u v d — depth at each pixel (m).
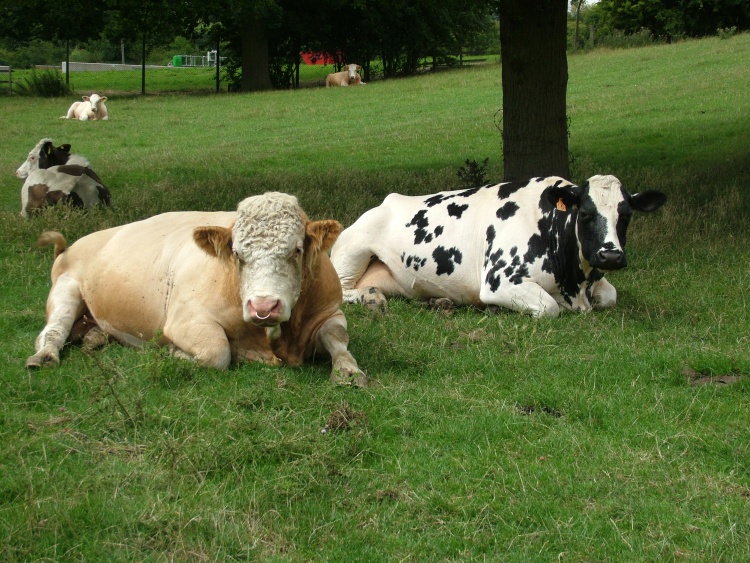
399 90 35.00
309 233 6.16
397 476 4.84
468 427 5.40
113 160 20.16
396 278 9.20
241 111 30.72
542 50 11.82
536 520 4.41
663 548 4.14
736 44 36.09
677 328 7.43
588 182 7.95
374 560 4.09
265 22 39.97
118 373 6.10
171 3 24.00
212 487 4.65
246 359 6.52
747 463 4.96
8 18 37.25
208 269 6.50
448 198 9.15
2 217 11.73
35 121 29.00
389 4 14.67
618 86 29.39
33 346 6.91
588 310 8.11
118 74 54.88
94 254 7.26
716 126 20.33
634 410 5.70
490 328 7.67
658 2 46.62
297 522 4.39
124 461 4.93
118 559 3.99
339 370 6.19
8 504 4.41
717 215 11.35
